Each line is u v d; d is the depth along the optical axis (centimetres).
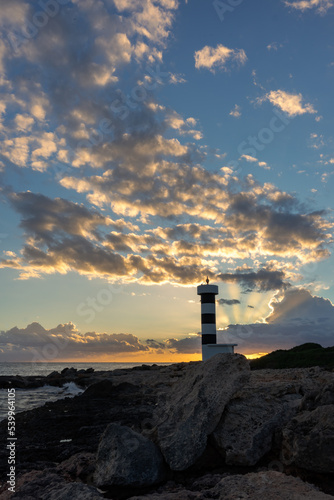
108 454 961
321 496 698
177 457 944
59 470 1008
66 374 6825
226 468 963
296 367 3806
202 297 4241
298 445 886
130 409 2261
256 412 1079
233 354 1255
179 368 5191
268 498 699
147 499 776
